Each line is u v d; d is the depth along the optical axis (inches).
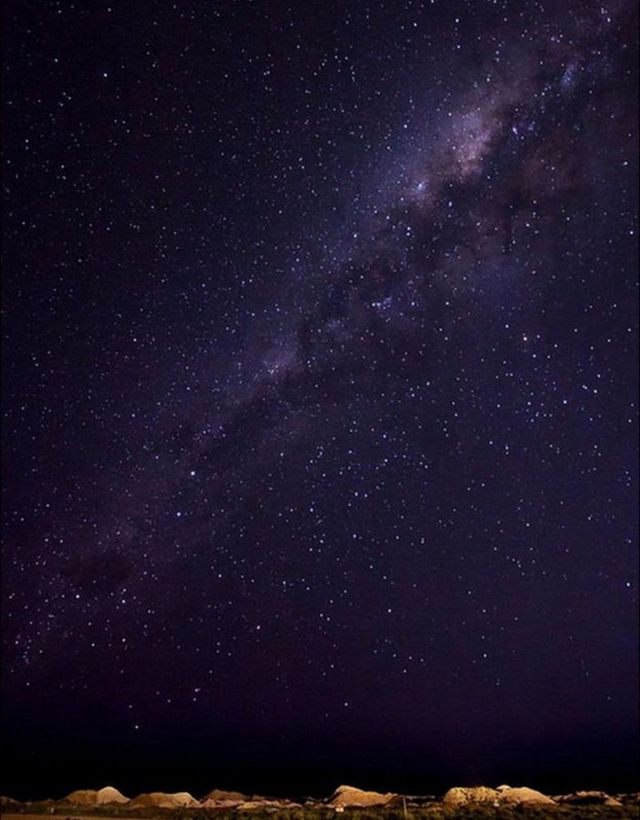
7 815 623.2
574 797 743.7
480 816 610.2
